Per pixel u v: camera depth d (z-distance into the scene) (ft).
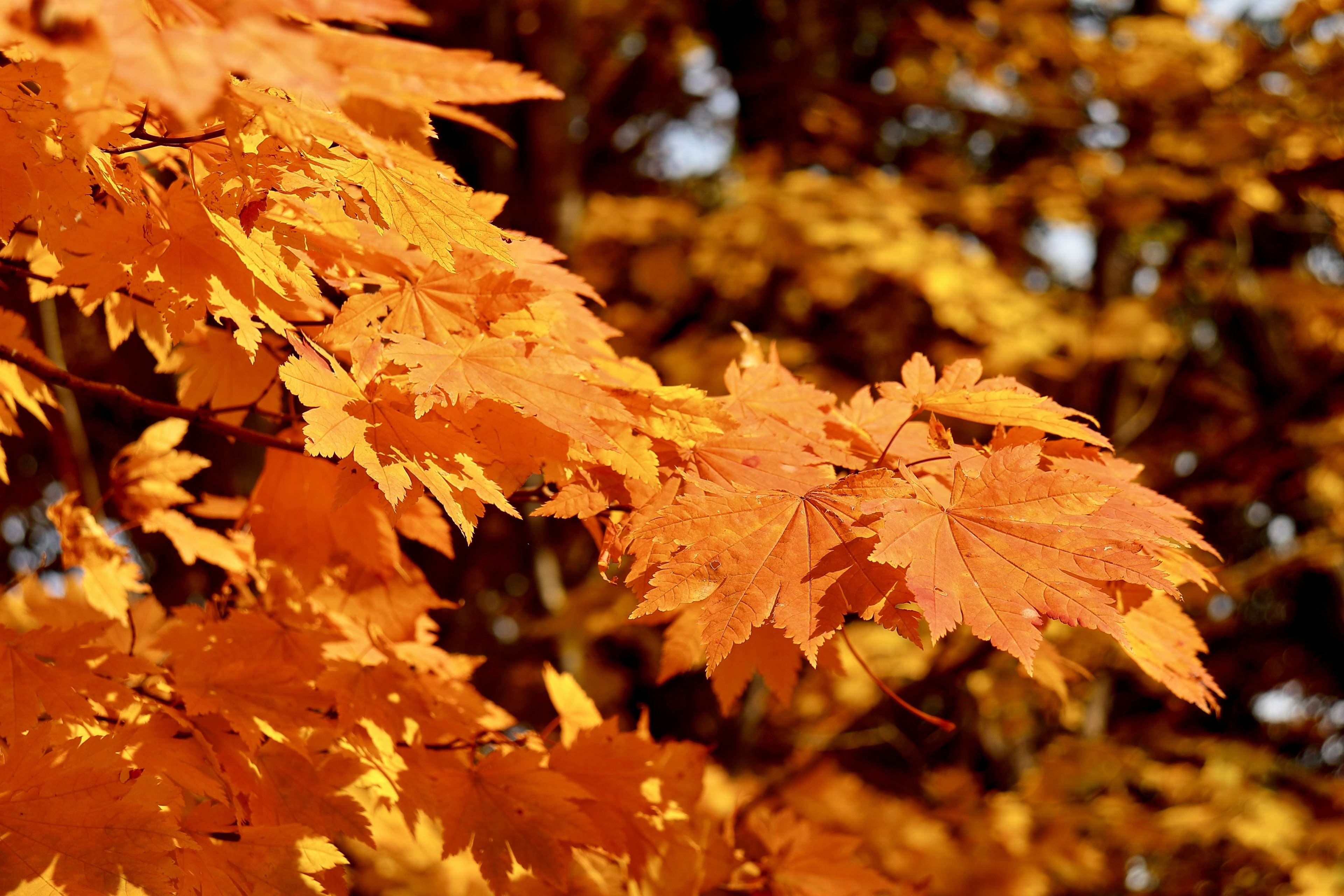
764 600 3.13
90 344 9.38
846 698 13.23
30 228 3.60
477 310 3.38
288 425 3.74
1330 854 12.00
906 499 3.18
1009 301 13.78
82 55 2.76
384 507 3.55
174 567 6.79
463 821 3.58
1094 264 14.38
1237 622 16.25
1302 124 10.00
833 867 4.07
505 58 11.40
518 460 3.32
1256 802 12.35
